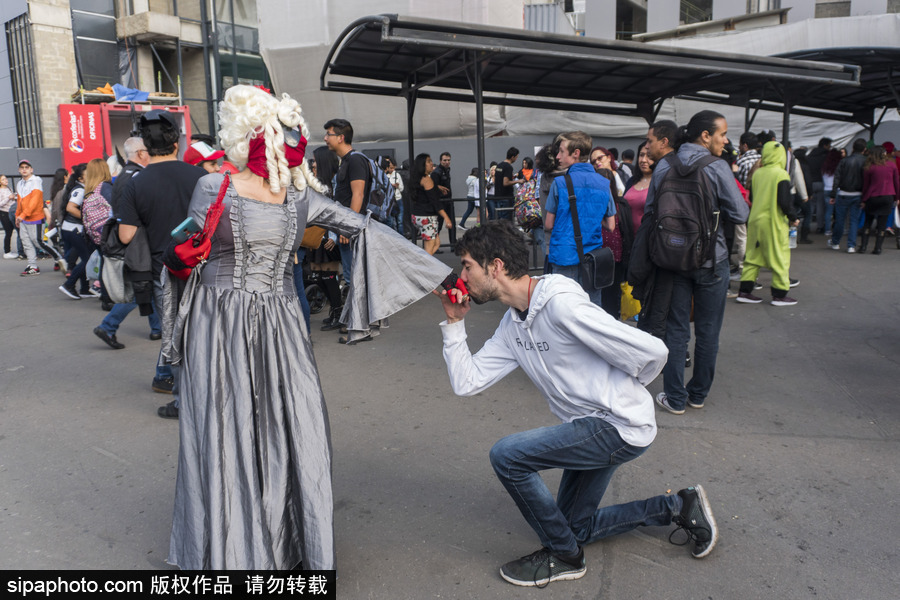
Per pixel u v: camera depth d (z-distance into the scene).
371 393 4.62
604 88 8.84
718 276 3.96
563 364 2.29
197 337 2.29
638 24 17.64
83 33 18.89
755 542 2.78
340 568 2.65
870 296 7.11
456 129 16.30
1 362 5.48
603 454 2.33
